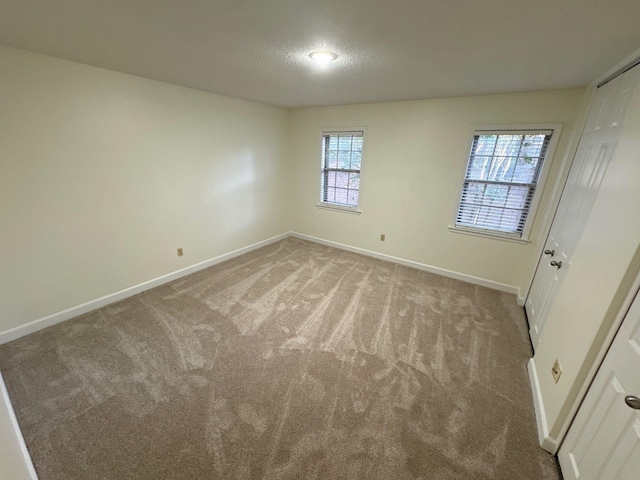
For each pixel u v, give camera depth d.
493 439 1.54
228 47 1.73
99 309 2.68
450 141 3.20
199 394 1.78
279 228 4.85
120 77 2.46
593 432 1.20
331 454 1.44
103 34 1.58
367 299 2.99
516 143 2.88
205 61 2.04
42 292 2.33
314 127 4.21
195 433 1.53
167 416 1.62
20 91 1.97
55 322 2.44
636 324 1.06
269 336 2.35
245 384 1.86
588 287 1.39
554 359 1.62
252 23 1.38
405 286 3.30
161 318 2.56
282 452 1.44
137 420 1.60
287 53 1.81
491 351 2.24
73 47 1.82
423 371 2.01
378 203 3.94
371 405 1.73
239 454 1.43
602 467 1.10
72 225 2.41
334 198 4.45
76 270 2.50
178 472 1.35
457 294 3.15
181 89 2.94
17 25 1.47
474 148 3.12
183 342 2.25
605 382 1.18
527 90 2.62
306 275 3.53
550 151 2.68
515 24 1.31
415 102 3.30
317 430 1.56
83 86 2.26
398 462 1.41
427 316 2.71
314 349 2.21
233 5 1.21
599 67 1.85
